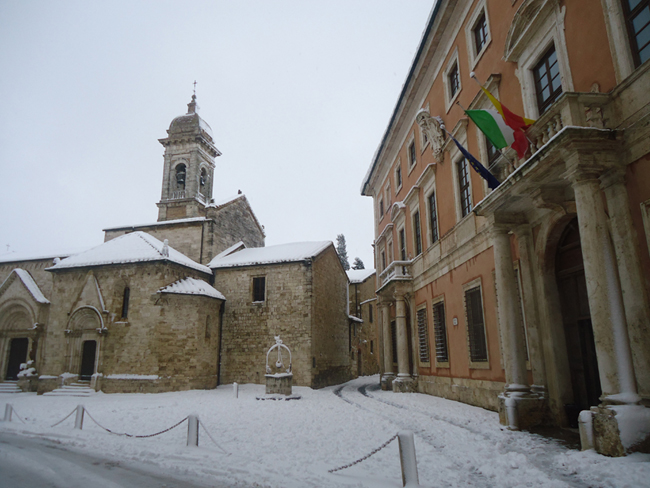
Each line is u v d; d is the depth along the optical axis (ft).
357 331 139.33
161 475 24.18
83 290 86.79
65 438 36.17
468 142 48.80
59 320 88.38
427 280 62.90
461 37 51.42
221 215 115.24
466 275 48.80
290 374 69.21
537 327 35.37
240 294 96.73
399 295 69.87
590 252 23.82
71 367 84.07
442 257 56.18
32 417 49.24
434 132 57.67
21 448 32.50
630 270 24.41
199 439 33.42
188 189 124.98
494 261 39.86
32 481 23.12
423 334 65.62
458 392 50.42
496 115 33.55
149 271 84.84
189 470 25.02
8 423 44.27
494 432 31.27
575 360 32.78
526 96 36.29
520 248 37.14
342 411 48.24
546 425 32.27
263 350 91.86
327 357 98.63
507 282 35.24
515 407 32.12
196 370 83.97
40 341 98.27
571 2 30.25
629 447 20.94
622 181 25.21
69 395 77.92
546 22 33.32
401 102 72.95
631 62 25.32
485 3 44.70
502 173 37.68
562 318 34.06
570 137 24.56
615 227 25.43
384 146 87.15
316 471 23.26
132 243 93.71
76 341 85.46
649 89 23.58
